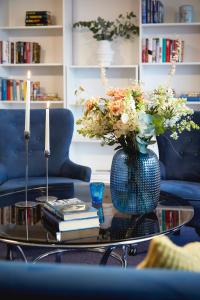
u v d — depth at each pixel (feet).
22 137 11.31
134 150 6.51
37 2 15.05
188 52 14.39
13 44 14.66
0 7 15.08
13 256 8.25
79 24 14.65
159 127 6.26
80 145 15.44
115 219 6.22
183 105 6.59
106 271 1.78
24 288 1.67
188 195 8.94
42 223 5.97
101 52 14.20
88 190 8.39
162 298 1.62
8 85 14.76
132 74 14.76
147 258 2.26
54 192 8.20
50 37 15.08
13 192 8.28
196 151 10.55
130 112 6.17
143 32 14.55
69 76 14.53
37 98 14.67
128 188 6.52
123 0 14.66
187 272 1.79
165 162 10.70
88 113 6.73
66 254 8.94
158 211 6.73
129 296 1.63
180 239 9.99
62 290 1.65
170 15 14.35
